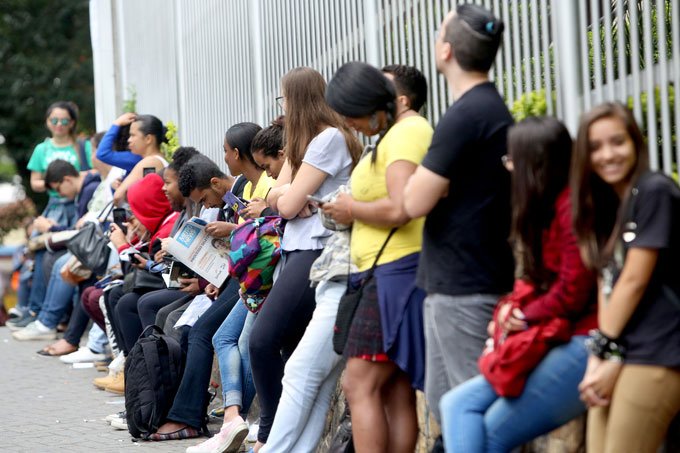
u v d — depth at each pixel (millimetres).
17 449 9773
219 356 9516
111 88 20906
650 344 4941
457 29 6043
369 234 6848
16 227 33094
